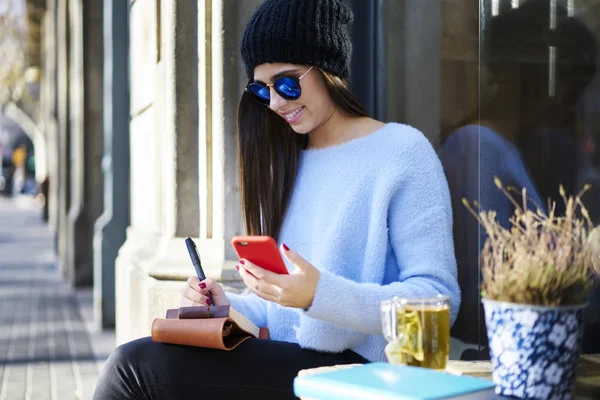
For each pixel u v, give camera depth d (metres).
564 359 1.88
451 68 4.07
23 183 69.62
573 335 1.89
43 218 35.53
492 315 1.95
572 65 2.82
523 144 2.92
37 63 26.38
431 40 4.14
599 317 2.11
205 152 4.64
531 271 1.90
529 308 1.88
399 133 2.81
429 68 4.15
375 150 2.81
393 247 2.73
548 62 2.89
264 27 2.86
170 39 4.82
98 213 12.66
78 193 12.67
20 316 10.03
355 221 2.78
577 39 2.80
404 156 2.74
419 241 2.65
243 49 2.94
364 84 4.46
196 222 4.86
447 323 2.10
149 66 5.93
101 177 12.49
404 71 4.27
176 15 4.80
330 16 2.87
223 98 4.48
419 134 2.80
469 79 4.01
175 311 2.94
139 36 6.38
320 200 2.88
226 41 4.46
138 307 5.55
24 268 16.39
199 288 2.97
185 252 4.74
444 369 2.10
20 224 33.69
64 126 14.55
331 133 2.95
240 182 3.08
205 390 2.65
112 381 2.67
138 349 2.70
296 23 2.82
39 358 7.48
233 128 4.48
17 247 22.11
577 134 2.78
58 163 17.97
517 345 1.89
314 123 2.89
